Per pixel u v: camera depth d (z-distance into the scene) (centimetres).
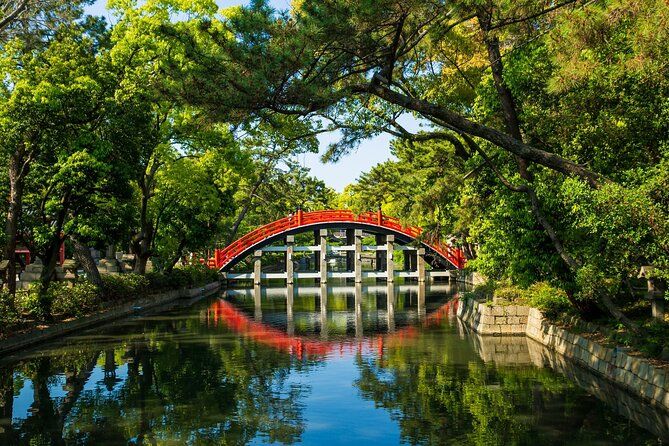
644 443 880
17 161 1847
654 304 1295
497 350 1689
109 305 2558
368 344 1852
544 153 1231
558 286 1474
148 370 1448
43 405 1123
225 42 1065
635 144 1388
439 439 912
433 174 1805
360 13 1009
